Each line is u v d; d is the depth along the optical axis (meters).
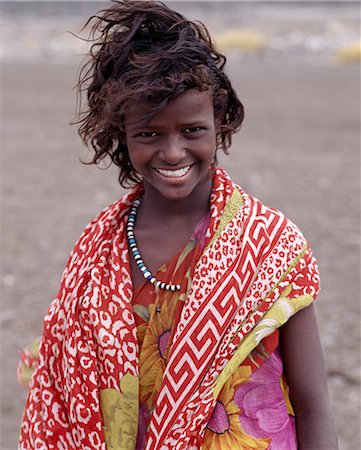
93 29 2.01
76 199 9.88
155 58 1.79
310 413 1.92
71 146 13.24
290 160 12.06
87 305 1.92
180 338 1.83
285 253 1.88
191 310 1.83
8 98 18.36
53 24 38.19
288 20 41.94
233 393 1.89
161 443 1.82
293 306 1.85
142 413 1.92
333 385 4.97
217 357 1.82
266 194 9.85
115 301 1.91
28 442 2.06
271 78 22.52
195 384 1.82
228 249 1.86
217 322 1.82
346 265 7.21
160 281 1.91
